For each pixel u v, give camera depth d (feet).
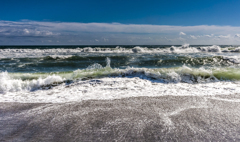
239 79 19.52
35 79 19.44
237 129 8.69
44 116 10.23
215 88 16.46
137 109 11.28
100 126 8.90
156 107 11.64
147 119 9.75
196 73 20.71
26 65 32.17
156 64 36.11
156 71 21.30
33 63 34.60
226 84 17.94
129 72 21.29
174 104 12.23
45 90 16.47
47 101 13.03
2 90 16.26
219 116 10.20
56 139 7.68
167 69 22.24
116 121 9.49
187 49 71.82
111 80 18.75
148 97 13.82
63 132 8.30
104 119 9.75
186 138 7.81
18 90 16.56
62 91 15.81
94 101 12.91
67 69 29.58
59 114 10.52
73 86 17.35
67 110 11.16
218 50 69.10
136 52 70.74
